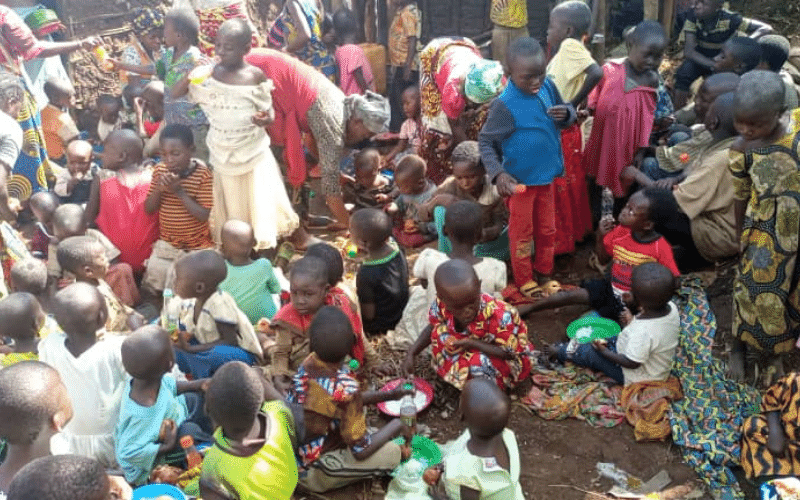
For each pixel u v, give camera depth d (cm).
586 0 806
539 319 521
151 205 534
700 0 714
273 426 349
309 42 716
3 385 314
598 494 386
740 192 427
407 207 620
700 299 472
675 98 746
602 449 413
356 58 735
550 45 576
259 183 532
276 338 445
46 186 653
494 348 428
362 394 417
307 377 377
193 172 529
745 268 426
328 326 366
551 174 498
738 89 397
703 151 527
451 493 350
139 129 695
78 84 774
